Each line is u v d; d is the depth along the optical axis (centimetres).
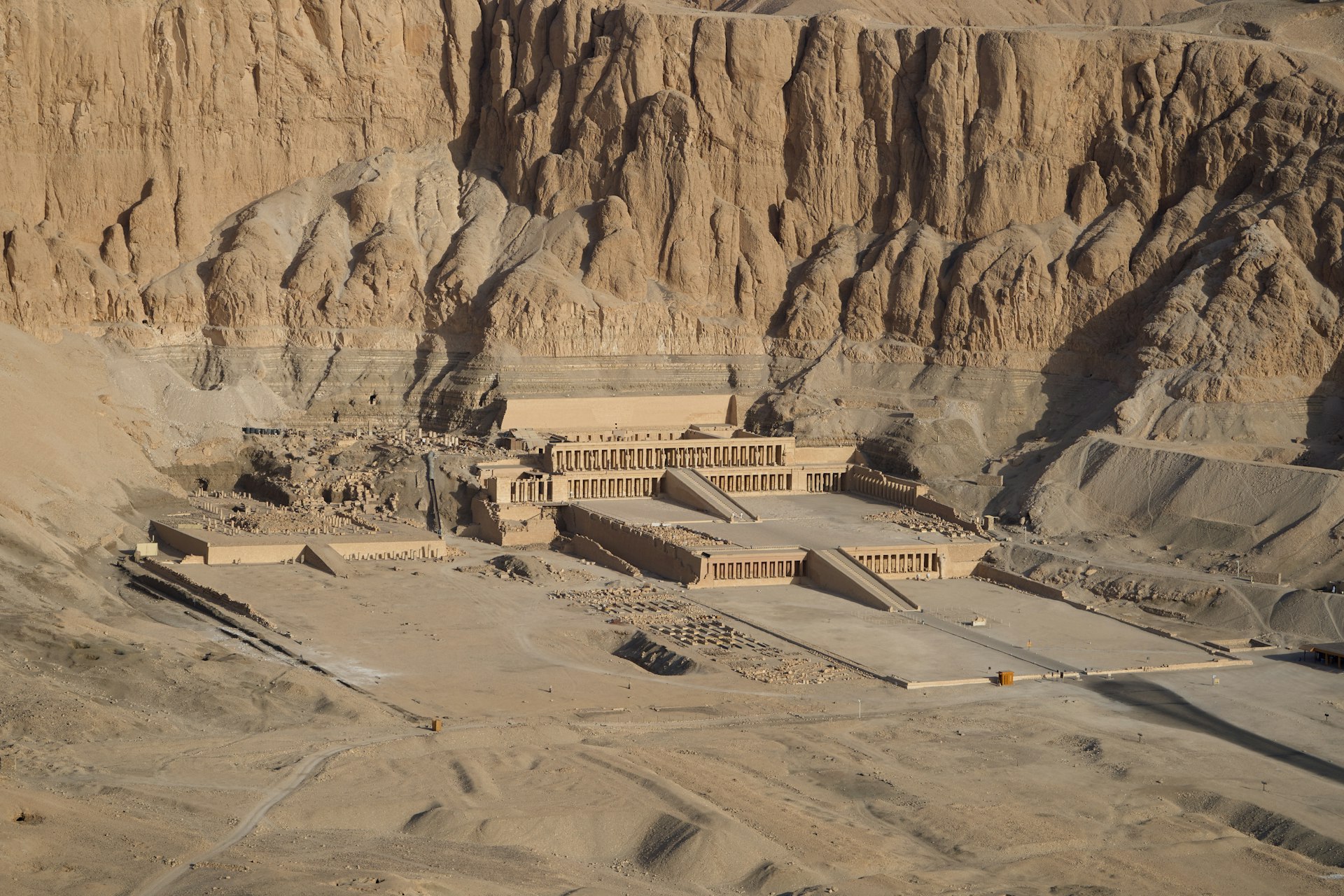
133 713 12362
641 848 10662
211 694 12912
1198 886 10625
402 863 9888
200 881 9325
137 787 10750
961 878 10481
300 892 9138
